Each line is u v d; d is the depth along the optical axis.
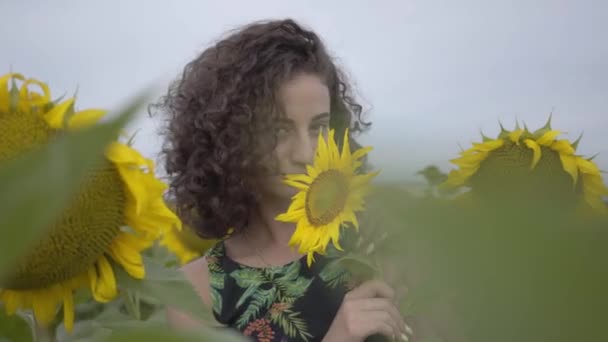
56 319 1.30
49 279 1.19
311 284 2.13
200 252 3.50
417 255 0.10
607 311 0.09
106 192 1.18
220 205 2.26
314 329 2.10
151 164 1.18
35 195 0.12
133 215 1.23
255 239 2.29
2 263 0.11
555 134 1.75
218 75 2.28
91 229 1.18
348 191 1.13
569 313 0.09
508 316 0.10
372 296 1.68
